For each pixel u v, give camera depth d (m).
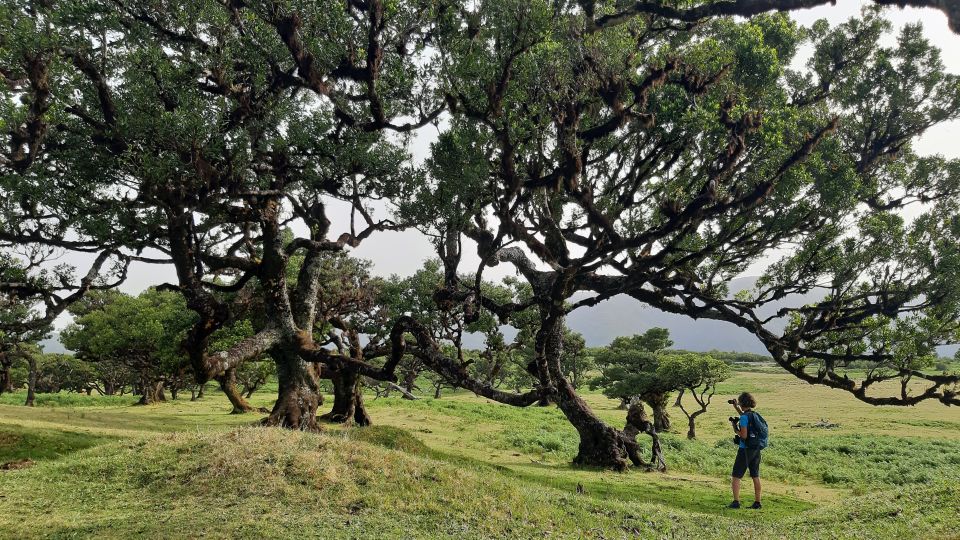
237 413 33.72
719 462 25.64
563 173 15.29
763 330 20.05
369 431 18.31
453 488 9.84
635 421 21.28
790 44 17.95
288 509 8.36
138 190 15.77
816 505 13.30
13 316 25.75
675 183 17.78
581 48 14.07
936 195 20.59
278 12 14.30
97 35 15.41
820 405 64.81
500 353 29.20
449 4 15.02
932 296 18.19
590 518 9.73
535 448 24.84
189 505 8.45
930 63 19.22
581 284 20.52
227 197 16.05
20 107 13.70
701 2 11.54
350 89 17.31
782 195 15.73
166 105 15.34
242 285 19.80
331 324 28.11
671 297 22.34
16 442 12.97
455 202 15.86
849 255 18.31
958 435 41.12
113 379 64.94
